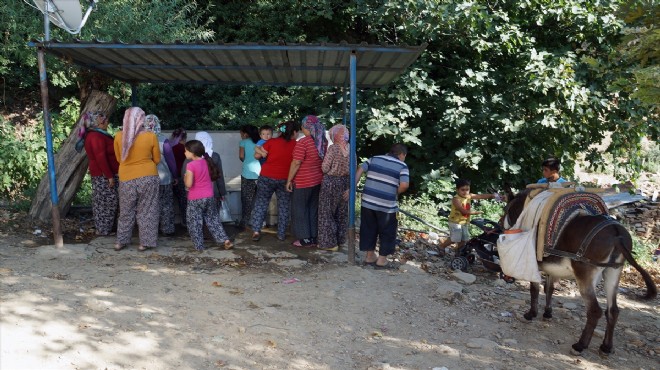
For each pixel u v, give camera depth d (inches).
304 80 382.0
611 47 478.6
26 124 563.5
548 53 478.0
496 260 299.9
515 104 497.7
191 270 267.4
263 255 296.2
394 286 264.7
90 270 256.8
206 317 213.5
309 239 312.5
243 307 226.2
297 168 304.0
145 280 247.6
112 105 345.4
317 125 305.3
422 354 199.6
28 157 441.7
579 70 481.4
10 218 331.9
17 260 263.1
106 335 191.2
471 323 232.7
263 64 327.6
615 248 194.5
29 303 209.0
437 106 510.9
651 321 262.8
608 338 207.8
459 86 511.5
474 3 445.1
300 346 198.5
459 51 519.8
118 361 176.1
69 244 296.4
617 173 510.9
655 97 199.3
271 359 187.8
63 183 340.5
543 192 227.1
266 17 599.8
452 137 518.0
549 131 505.4
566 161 518.0
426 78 494.6
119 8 480.7
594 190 234.7
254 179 338.6
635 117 454.3
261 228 331.3
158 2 497.4
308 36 602.2
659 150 746.2
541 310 256.2
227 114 572.1
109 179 307.7
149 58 310.0
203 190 290.8
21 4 467.5
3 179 429.4
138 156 282.8
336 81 380.5
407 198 512.7
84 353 177.9
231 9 615.8
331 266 285.9
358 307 236.1
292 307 230.5
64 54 298.8
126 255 283.7
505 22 484.1
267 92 589.9
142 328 199.2
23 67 561.9
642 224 531.8
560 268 212.4
